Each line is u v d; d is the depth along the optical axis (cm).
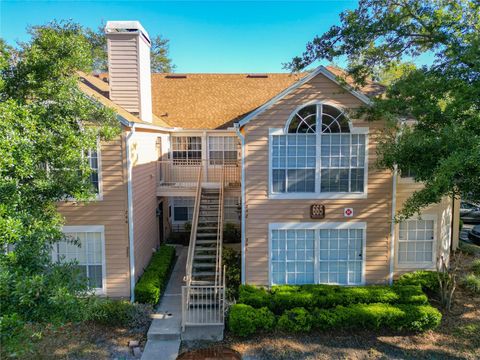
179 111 1758
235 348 840
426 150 818
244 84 1950
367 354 813
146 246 1285
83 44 781
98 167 1043
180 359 781
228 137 1658
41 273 589
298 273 1113
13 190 627
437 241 1167
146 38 1312
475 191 796
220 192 1387
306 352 822
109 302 966
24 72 730
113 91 1253
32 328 770
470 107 826
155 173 1427
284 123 1046
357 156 1061
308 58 1096
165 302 1078
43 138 697
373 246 1098
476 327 916
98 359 796
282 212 1083
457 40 970
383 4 1066
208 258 1180
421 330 899
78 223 1062
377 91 1439
